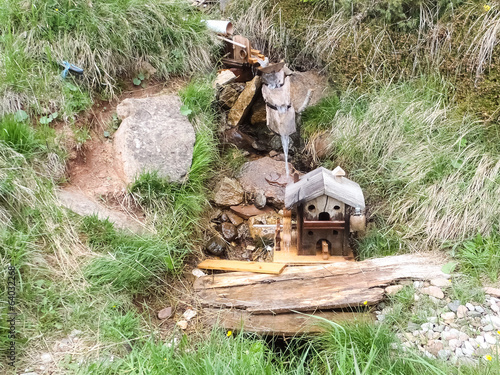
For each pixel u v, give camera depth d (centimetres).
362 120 201
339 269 162
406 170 185
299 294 155
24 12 193
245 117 219
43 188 160
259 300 155
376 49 209
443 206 174
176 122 194
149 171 179
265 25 241
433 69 204
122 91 204
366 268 162
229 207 196
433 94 200
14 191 153
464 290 151
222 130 214
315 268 164
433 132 193
